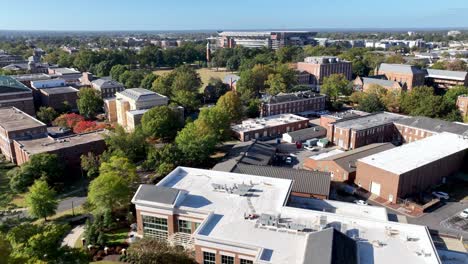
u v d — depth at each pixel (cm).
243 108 13175
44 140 9300
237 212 5009
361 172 7694
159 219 5212
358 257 3991
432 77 18412
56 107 14362
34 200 6247
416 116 11762
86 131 10538
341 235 4209
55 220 6506
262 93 17488
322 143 10519
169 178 6097
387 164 7438
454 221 6469
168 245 4666
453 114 12288
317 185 6794
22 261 3584
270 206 5197
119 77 19250
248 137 11100
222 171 6875
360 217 5272
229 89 17725
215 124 10350
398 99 14088
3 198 7456
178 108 12250
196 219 5047
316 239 4094
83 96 13650
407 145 8688
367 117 11600
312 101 14538
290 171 7200
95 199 6084
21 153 8744
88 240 5472
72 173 8738
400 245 4303
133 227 5806
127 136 9044
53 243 4031
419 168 7325
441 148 8444
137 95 12356
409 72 17838
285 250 4144
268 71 17925
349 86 17088
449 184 8006
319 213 4938
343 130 10325
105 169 6744
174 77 16912
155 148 8819
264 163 8538
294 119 12375
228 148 10325
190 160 8419
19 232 4172
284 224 4603
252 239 4350
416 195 7388
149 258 4391
